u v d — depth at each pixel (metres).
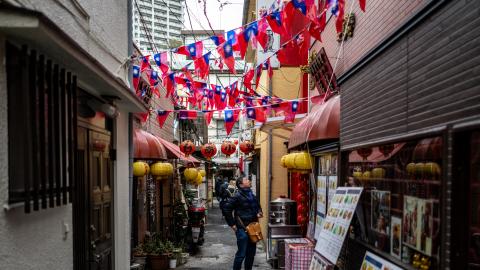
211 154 13.12
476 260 2.95
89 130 4.91
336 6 5.34
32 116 2.98
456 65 3.01
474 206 2.95
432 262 3.43
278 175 12.91
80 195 4.50
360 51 6.26
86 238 4.71
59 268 3.75
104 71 4.21
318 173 8.04
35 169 2.99
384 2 5.16
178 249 9.98
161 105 12.85
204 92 8.59
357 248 5.34
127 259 6.67
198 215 11.66
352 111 5.69
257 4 10.15
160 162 10.05
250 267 8.55
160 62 6.72
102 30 5.56
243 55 5.71
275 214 9.56
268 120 9.20
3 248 2.74
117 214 6.05
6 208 2.78
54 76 3.36
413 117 3.75
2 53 2.79
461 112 2.92
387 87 4.40
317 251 5.17
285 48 6.99
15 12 2.62
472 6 2.82
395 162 4.24
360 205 5.32
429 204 3.49
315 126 6.72
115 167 6.05
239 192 8.45
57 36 2.96
